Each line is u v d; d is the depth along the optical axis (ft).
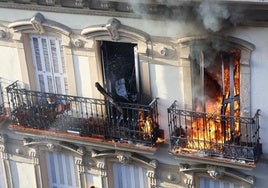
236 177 87.35
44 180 103.76
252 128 84.28
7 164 105.91
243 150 83.46
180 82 87.25
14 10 93.20
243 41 80.23
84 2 86.79
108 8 86.12
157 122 90.48
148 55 87.51
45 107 96.17
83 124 93.25
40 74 97.71
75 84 94.48
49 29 92.27
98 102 92.32
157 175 93.91
